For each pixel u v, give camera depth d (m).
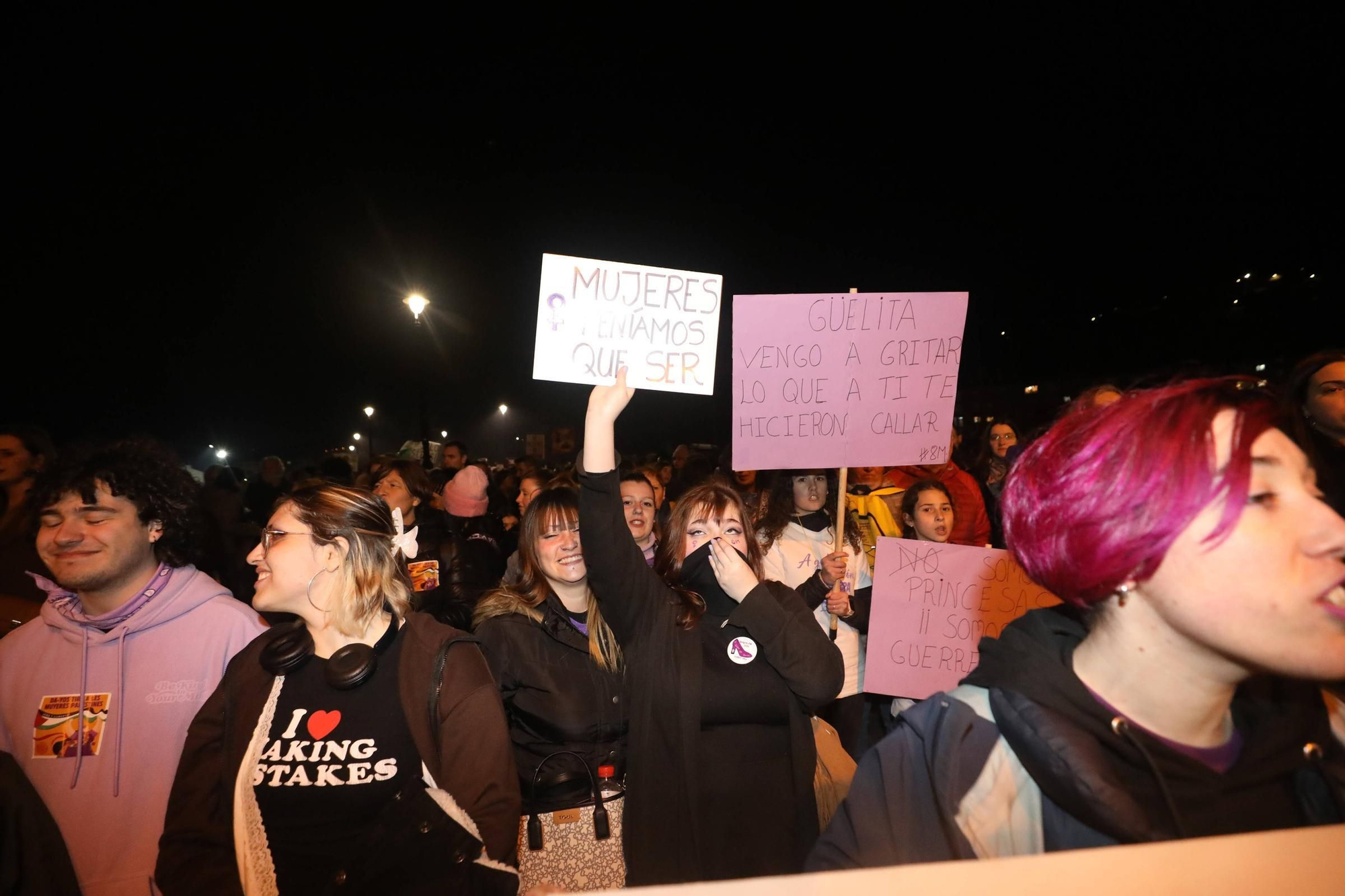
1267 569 0.77
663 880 2.16
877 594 3.04
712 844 2.16
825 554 3.78
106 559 2.08
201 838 1.82
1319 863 0.78
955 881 0.77
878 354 3.17
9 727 2.07
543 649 2.54
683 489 6.61
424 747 1.85
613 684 2.50
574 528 2.64
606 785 2.38
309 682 1.91
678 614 2.41
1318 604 0.76
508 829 1.81
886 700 3.68
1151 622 0.88
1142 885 0.77
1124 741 0.90
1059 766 0.89
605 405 2.33
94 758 2.06
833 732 2.73
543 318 2.73
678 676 2.28
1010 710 0.95
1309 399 2.78
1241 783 0.91
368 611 1.94
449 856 1.69
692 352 2.76
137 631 2.14
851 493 4.38
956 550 2.97
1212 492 0.78
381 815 1.75
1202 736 0.93
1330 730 0.98
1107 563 0.83
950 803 0.96
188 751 1.91
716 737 2.26
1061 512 0.89
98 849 2.02
